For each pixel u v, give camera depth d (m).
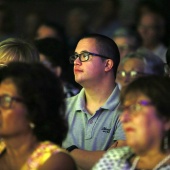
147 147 7.09
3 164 7.59
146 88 7.09
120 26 18.38
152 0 17.81
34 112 7.20
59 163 7.20
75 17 18.59
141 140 7.06
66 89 11.49
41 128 7.32
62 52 12.02
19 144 7.34
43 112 7.23
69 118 9.81
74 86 12.02
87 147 9.62
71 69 12.10
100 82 9.78
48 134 7.36
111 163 7.36
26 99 7.18
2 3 17.94
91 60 9.80
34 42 12.11
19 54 9.89
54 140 7.42
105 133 9.57
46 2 21.69
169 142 7.11
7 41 10.02
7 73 7.28
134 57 11.98
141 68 11.87
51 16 21.44
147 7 16.64
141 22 16.30
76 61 9.85
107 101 9.67
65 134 7.48
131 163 7.31
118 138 9.45
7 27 17.53
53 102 7.31
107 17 18.62
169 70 10.05
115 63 9.94
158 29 16.20
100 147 9.57
